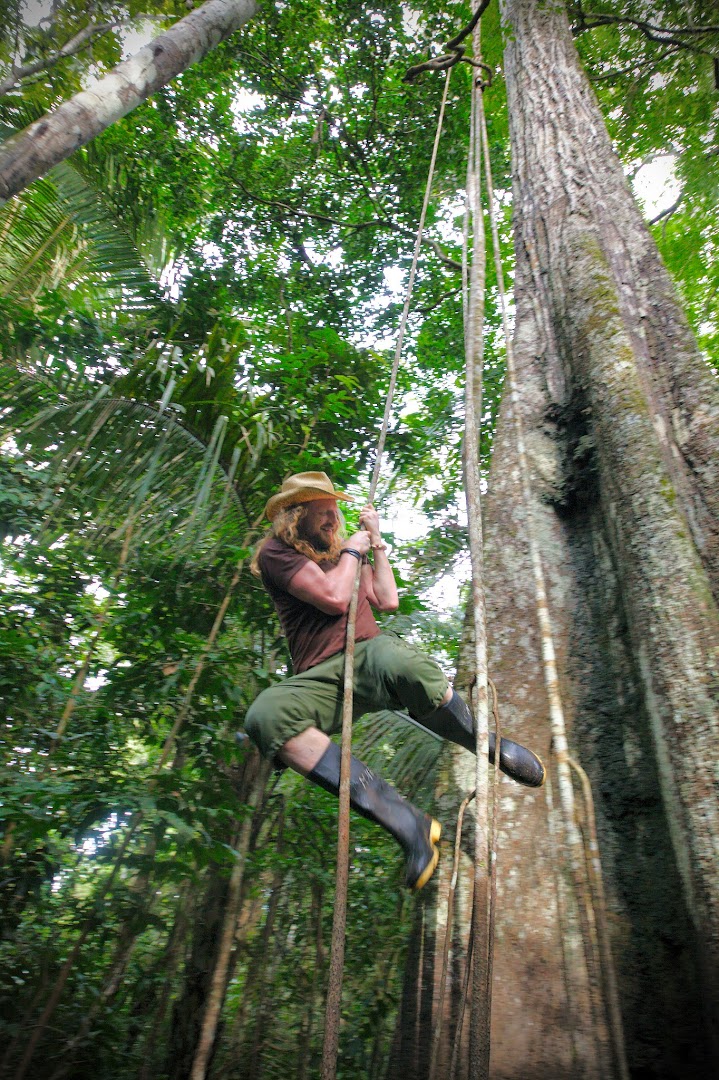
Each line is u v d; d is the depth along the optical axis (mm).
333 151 9156
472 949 1540
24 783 2682
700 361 3143
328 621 2123
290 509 2242
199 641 3482
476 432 2146
